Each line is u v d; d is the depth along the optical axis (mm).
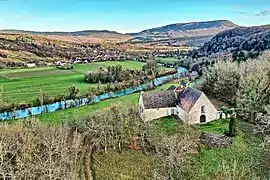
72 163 54156
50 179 44531
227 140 62625
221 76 93625
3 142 53844
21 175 45844
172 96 84188
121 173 54812
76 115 89938
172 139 59562
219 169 53719
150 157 59938
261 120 69438
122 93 124875
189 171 53781
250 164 54656
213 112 77125
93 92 119188
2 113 100000
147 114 80000
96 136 66125
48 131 64438
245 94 79062
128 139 66500
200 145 61844
